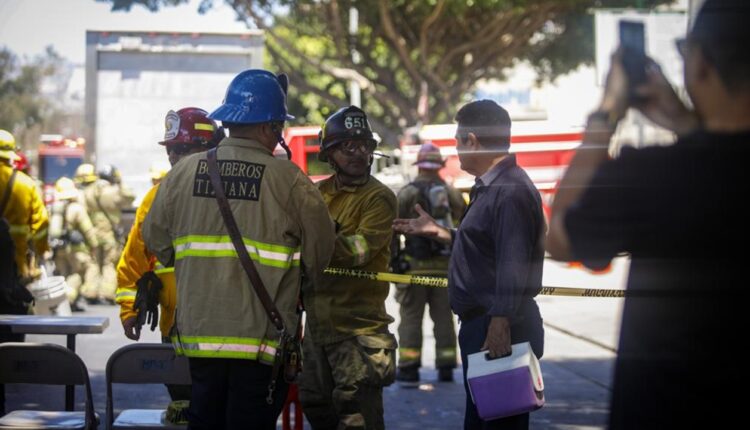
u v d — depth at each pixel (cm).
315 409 625
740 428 327
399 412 897
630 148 315
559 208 329
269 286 484
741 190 309
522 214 488
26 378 549
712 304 325
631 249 328
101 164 1552
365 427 605
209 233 486
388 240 612
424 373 1098
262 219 486
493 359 503
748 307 322
